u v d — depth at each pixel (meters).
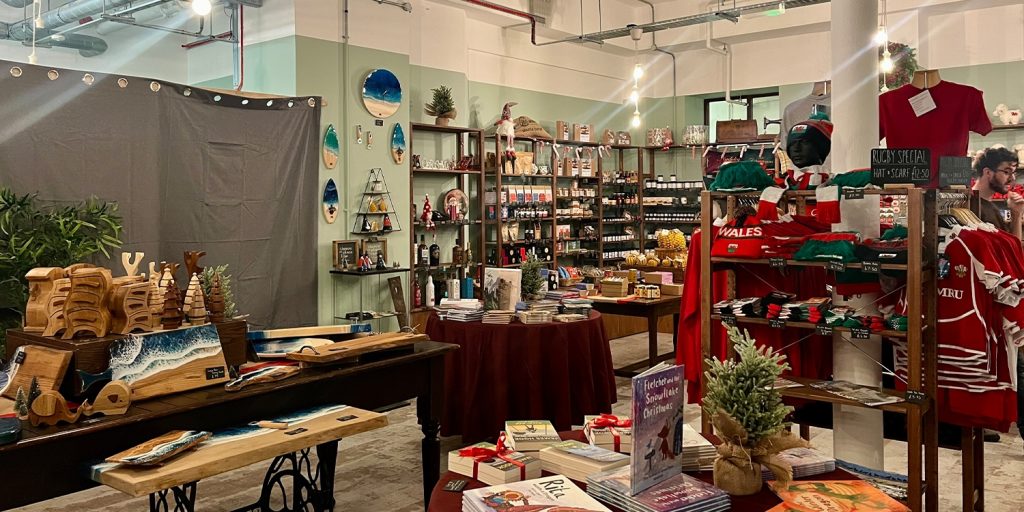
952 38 9.23
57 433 2.26
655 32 11.20
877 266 3.16
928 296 3.25
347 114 7.13
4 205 4.45
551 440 2.60
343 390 3.18
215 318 3.06
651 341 7.24
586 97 10.99
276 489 4.49
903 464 4.79
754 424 2.16
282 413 2.94
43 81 4.75
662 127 11.67
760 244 3.47
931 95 4.37
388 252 7.53
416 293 7.86
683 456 2.34
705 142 10.88
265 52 7.00
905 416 3.80
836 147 3.75
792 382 3.48
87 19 8.02
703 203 3.62
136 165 5.24
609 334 9.94
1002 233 3.57
